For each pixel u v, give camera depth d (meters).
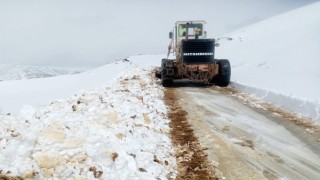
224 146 6.42
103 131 5.70
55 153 4.65
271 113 9.57
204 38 15.09
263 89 12.11
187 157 5.80
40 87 23.66
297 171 5.47
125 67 31.77
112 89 11.27
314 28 25.50
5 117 5.73
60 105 7.37
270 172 5.36
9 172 4.18
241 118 8.77
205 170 5.30
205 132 7.27
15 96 19.31
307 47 20.67
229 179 5.05
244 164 5.61
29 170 4.27
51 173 4.43
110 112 6.74
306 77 14.38
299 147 6.66
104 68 34.22
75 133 5.32
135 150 5.43
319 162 5.91
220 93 12.84
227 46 34.09
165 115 8.63
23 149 4.66
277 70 17.77
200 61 14.30
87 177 4.50
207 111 9.39
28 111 6.29
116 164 4.87
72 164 4.60
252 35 34.91
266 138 7.11
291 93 10.78
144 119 7.42
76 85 23.09
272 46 25.20
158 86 14.41
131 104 8.34
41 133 5.04
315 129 7.95
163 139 6.53
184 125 7.77
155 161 5.30
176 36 15.49
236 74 18.83
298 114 9.42
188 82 16.34
